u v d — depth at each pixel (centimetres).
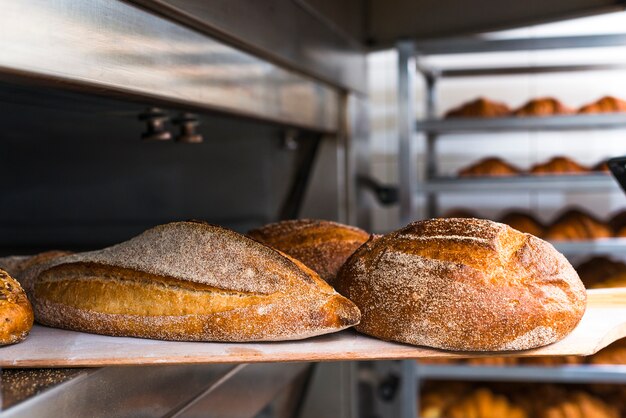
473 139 233
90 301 69
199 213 155
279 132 152
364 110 196
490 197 231
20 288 70
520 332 62
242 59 102
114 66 70
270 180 162
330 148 167
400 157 188
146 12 76
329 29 150
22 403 56
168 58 81
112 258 71
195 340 66
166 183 154
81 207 152
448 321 63
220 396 89
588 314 71
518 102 231
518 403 184
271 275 65
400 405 219
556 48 180
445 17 209
